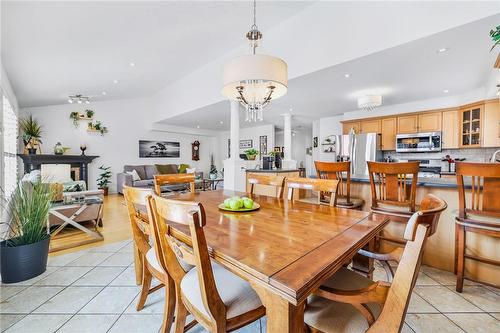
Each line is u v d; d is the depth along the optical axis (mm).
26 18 2475
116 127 7508
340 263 862
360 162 4988
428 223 714
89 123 6945
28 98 5320
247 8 3070
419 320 1523
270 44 3600
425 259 2289
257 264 798
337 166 2471
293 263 806
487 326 1470
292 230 1167
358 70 2996
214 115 6449
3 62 3318
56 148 6066
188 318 1574
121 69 4684
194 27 3471
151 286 1948
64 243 2965
